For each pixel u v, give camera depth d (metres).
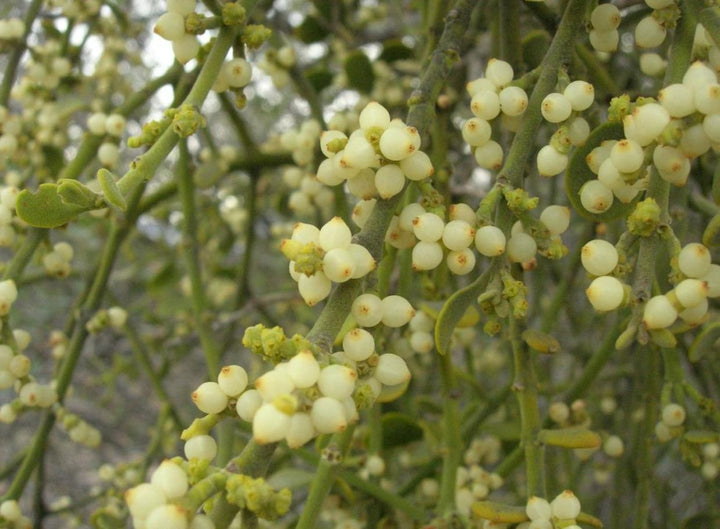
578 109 0.18
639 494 0.26
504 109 0.18
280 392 0.14
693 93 0.16
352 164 0.17
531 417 0.20
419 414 0.33
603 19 0.19
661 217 0.16
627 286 0.16
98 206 0.16
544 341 0.19
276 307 0.51
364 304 0.16
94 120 0.26
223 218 0.46
